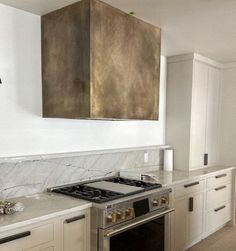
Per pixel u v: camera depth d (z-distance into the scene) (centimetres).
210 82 399
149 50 254
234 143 419
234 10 219
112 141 306
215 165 419
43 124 241
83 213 203
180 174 334
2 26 214
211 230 359
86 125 276
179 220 297
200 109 379
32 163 231
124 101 233
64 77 222
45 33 233
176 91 373
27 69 230
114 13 219
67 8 216
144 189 246
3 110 216
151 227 247
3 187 213
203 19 238
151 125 359
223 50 341
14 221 166
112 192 232
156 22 248
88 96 206
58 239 188
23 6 217
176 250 294
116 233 207
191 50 343
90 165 279
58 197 221
